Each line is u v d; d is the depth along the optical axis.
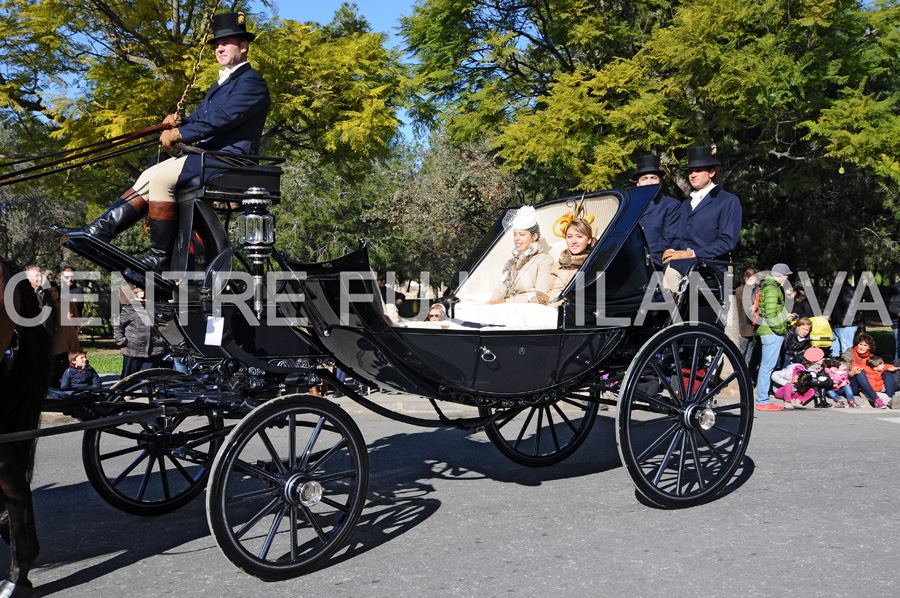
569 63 15.46
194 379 4.53
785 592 3.54
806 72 12.72
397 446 6.96
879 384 9.85
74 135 11.50
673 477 5.61
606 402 5.62
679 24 12.40
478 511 4.91
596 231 5.54
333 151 13.97
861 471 5.84
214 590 3.71
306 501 3.86
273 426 4.04
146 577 3.90
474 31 15.16
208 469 5.30
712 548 4.14
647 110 11.90
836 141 12.40
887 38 12.61
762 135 14.98
